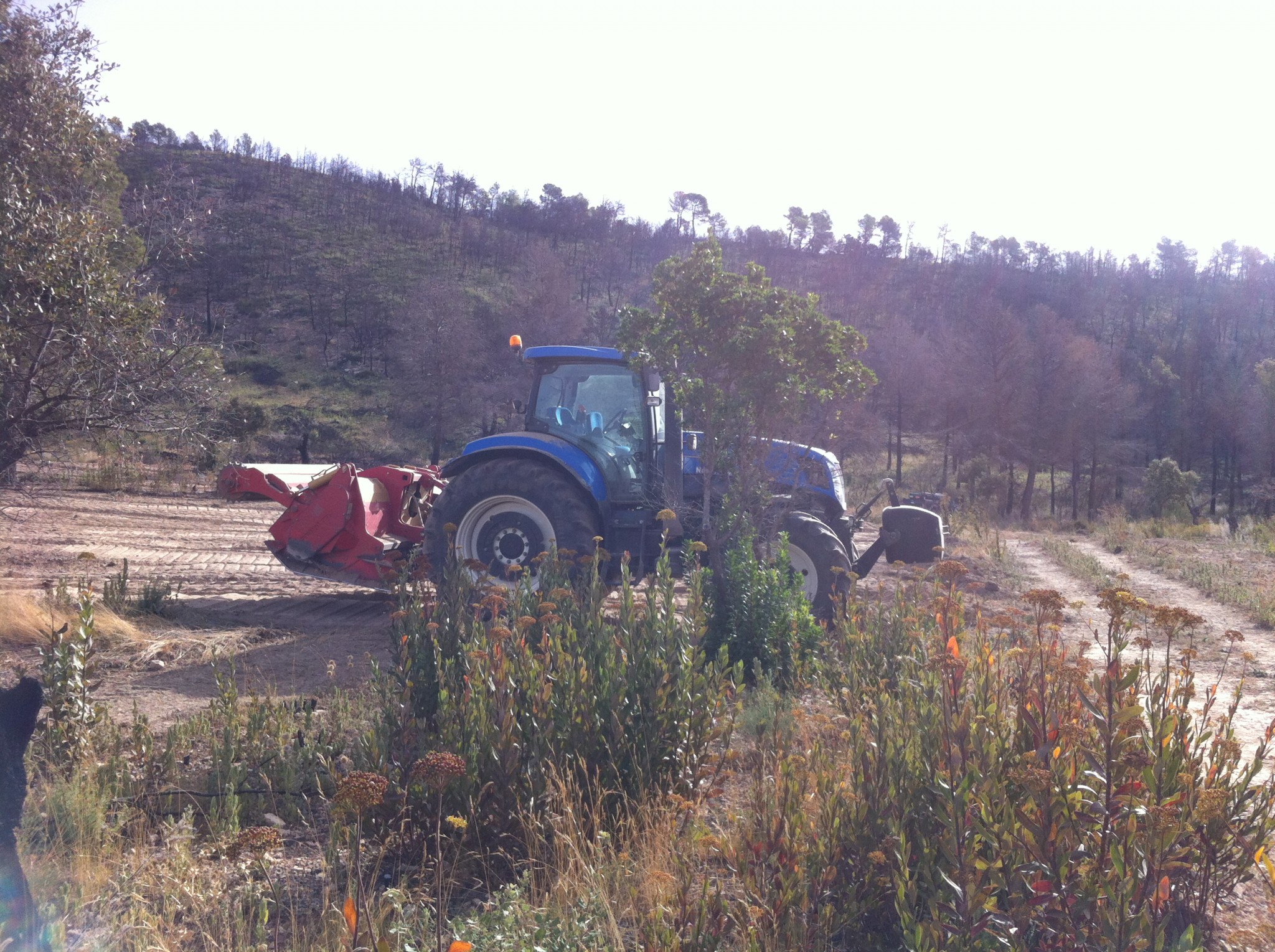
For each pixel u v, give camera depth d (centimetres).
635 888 325
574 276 9331
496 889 362
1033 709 336
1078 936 268
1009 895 285
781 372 671
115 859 365
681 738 425
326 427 4941
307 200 12388
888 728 357
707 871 357
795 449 798
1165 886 273
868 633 586
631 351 708
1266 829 338
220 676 637
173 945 307
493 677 402
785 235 11706
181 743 495
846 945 314
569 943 286
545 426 862
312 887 361
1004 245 13225
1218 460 6156
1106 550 1977
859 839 321
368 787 231
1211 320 9700
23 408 655
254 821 423
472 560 535
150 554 1170
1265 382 4938
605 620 490
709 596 677
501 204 13788
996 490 4362
